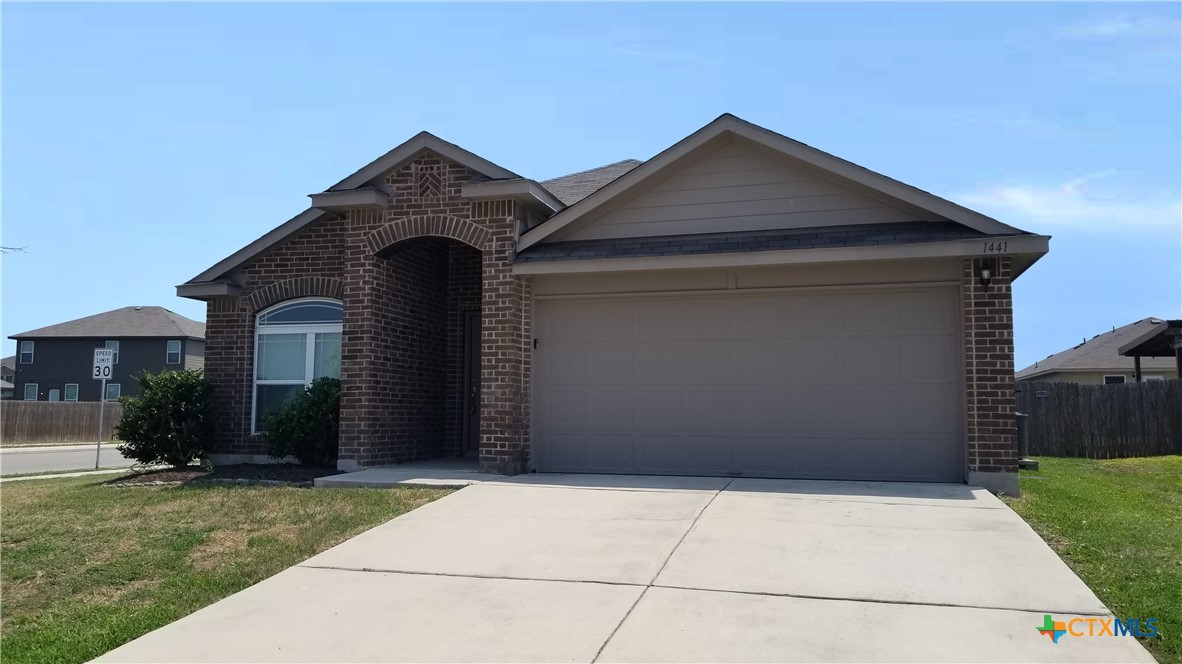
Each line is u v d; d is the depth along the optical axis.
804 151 10.78
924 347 10.47
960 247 9.76
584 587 6.25
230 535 8.22
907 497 9.05
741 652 4.99
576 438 11.68
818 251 10.17
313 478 11.71
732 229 11.35
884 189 10.47
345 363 12.41
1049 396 19.33
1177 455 18.11
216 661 5.16
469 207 11.94
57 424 34.22
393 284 13.04
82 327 48.66
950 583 6.11
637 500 9.12
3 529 8.57
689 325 11.38
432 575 6.70
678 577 6.39
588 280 11.71
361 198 12.27
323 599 6.23
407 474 11.27
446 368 14.65
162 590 6.73
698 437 11.21
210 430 13.98
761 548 7.07
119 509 9.46
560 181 15.60
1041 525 8.02
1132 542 7.42
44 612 6.34
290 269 14.11
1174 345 19.64
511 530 7.96
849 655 4.91
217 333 14.40
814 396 10.82
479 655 5.08
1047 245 9.62
